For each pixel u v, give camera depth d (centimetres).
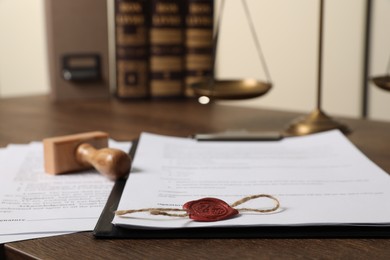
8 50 178
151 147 64
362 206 42
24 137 76
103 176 55
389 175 51
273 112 100
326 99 122
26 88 177
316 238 38
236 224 38
